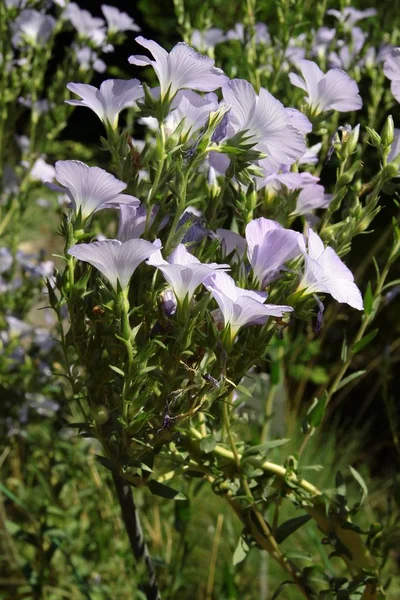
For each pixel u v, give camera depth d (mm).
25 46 830
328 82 501
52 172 899
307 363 1283
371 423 1371
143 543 516
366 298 522
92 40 827
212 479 530
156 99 448
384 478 1265
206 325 433
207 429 533
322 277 429
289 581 525
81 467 812
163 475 511
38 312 1220
